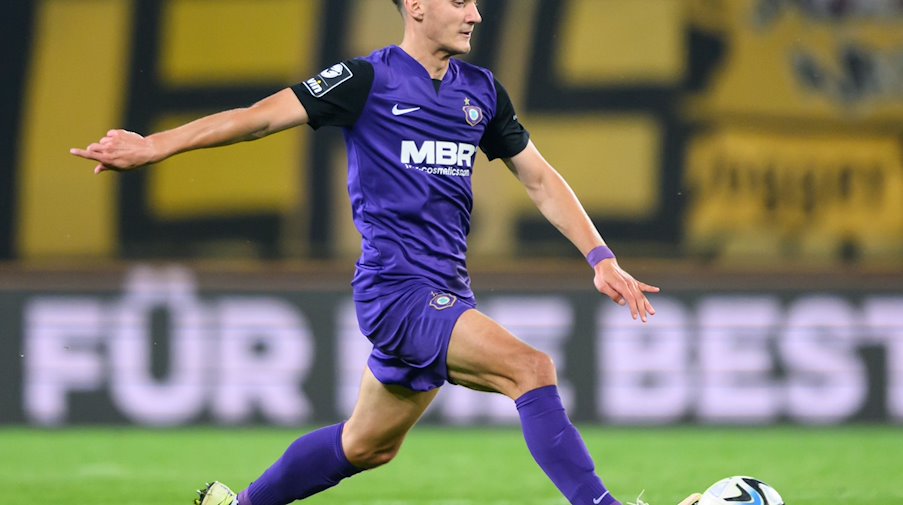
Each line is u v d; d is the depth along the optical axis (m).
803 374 33.97
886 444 30.31
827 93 37.06
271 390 34.19
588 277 34.38
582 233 14.03
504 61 36.97
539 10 36.94
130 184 36.84
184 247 36.72
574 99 36.94
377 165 13.51
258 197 36.72
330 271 34.41
